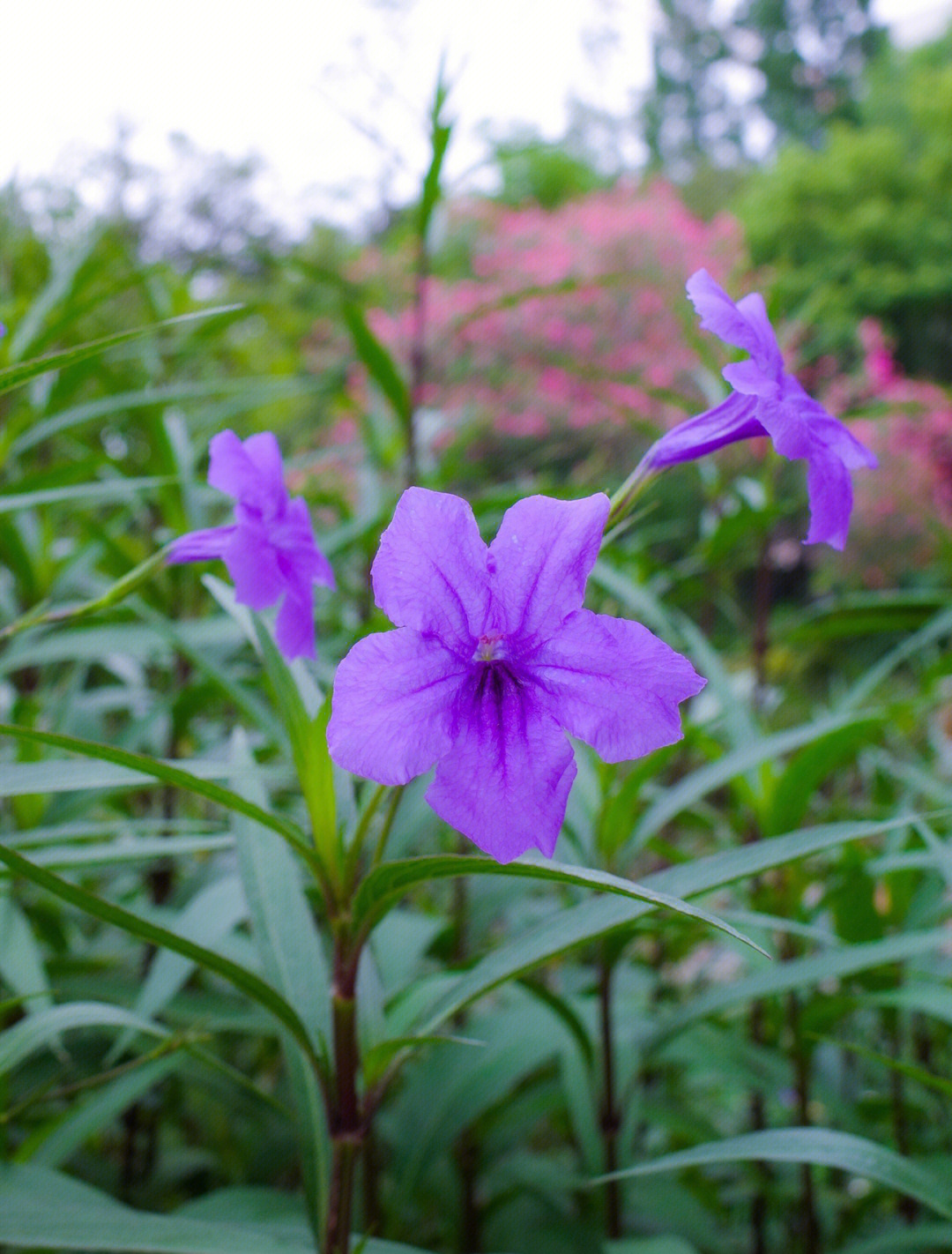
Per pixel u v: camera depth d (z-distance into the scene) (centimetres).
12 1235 16
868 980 28
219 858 31
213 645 35
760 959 25
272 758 33
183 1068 28
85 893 15
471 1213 28
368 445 41
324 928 33
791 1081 28
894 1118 30
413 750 14
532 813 14
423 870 15
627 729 14
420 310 38
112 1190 30
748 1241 35
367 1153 26
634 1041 28
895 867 25
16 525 31
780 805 25
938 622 33
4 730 14
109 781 18
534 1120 30
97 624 32
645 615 29
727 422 18
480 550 15
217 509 48
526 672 15
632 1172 19
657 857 46
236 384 34
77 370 31
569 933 18
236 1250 16
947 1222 25
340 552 34
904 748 48
